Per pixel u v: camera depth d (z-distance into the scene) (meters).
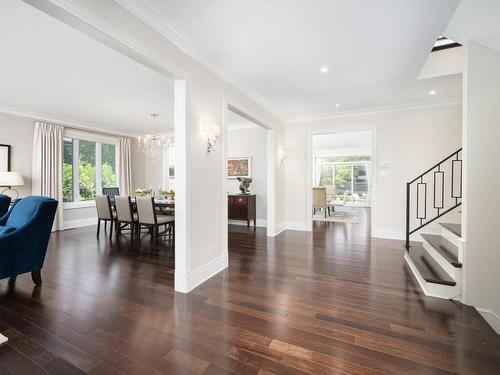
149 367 1.47
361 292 2.46
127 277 2.84
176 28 2.20
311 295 2.39
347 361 1.51
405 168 4.64
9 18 2.12
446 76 3.33
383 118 4.79
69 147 5.98
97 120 5.69
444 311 2.10
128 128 6.52
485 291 2.21
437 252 2.86
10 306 2.17
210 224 2.87
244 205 5.64
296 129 5.57
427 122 4.49
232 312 2.08
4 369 1.45
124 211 4.62
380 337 1.75
